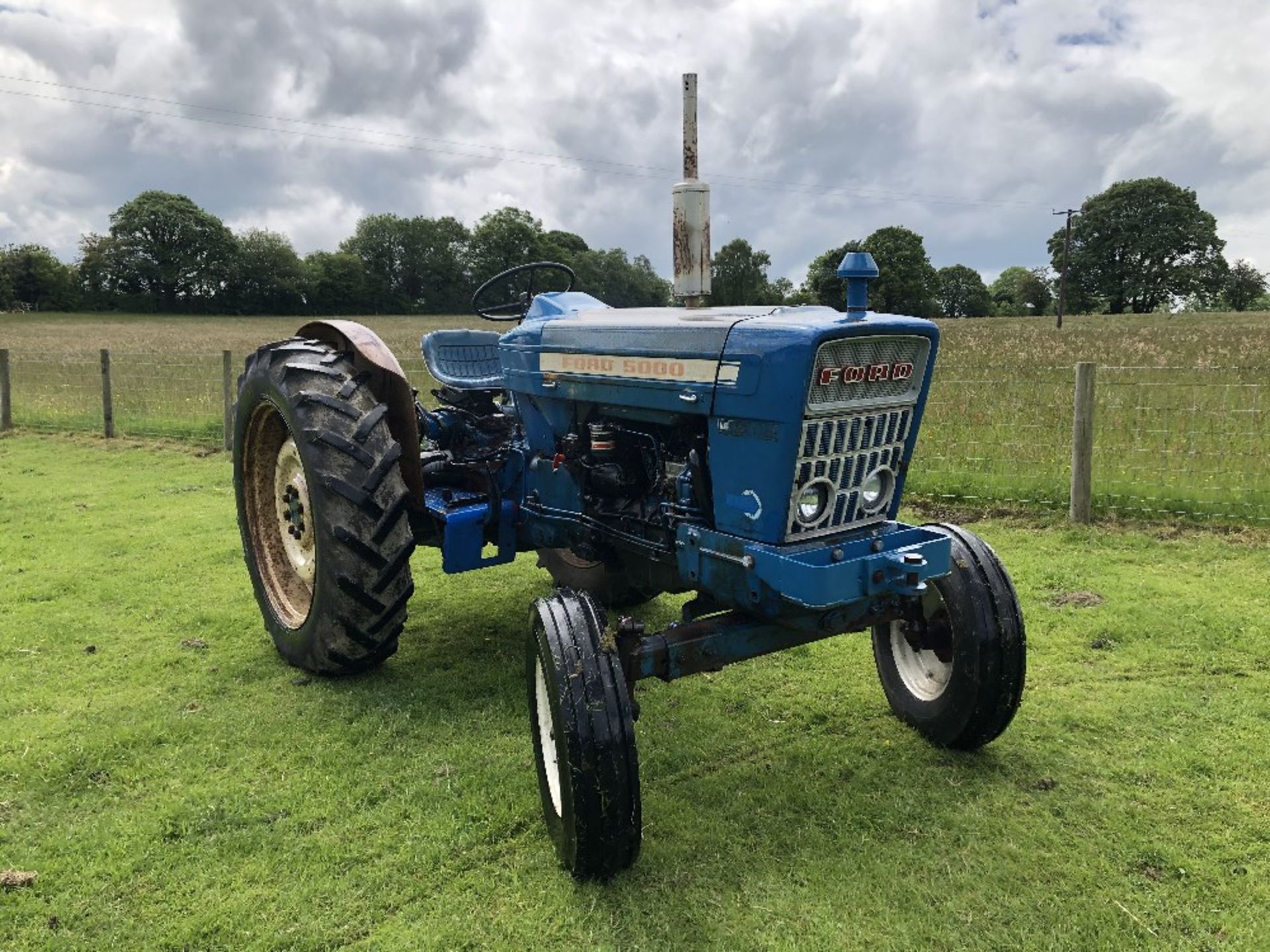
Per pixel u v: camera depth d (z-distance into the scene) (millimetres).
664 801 2822
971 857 2508
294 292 74812
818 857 2520
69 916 2320
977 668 2908
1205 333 27109
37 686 3711
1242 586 4613
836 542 2586
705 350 2670
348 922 2287
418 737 3273
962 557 2984
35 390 13188
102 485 7914
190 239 73188
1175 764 2957
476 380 4473
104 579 5160
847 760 3051
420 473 3691
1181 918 2254
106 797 2883
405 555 3488
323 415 3502
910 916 2273
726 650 2660
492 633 4375
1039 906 2299
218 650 4133
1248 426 7691
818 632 2781
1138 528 5684
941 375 12250
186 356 16438
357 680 3801
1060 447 7152
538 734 2646
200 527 6375
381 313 76000
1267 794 2773
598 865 2357
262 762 3096
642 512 3178
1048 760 3014
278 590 4102
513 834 2666
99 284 73875
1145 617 4199
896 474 2748
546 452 3635
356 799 2852
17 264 71438
